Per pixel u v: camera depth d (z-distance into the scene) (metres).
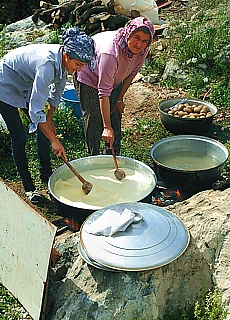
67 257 3.08
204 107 5.34
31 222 2.76
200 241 2.95
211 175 4.01
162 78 6.63
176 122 5.12
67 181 3.96
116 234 2.71
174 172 3.98
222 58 6.46
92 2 8.02
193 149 4.58
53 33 7.78
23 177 4.35
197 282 2.88
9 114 3.92
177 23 7.25
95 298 2.69
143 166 3.95
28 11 10.14
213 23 7.40
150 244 2.64
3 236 3.13
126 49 3.67
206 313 2.66
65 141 5.30
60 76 3.46
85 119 4.27
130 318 2.62
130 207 2.96
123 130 5.54
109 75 3.71
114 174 3.97
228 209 3.13
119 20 7.63
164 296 2.75
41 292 2.79
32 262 2.85
